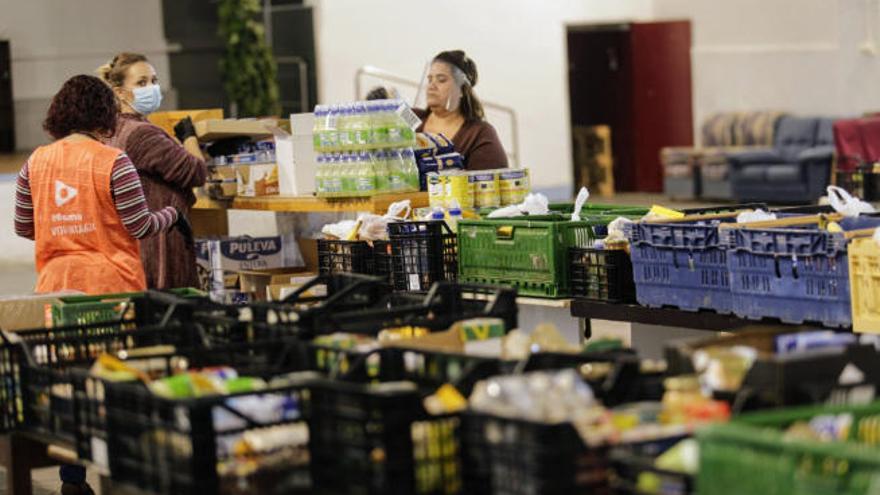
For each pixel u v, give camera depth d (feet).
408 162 21.80
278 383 10.02
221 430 9.83
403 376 11.13
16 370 12.76
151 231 18.29
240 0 63.98
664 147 73.26
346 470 9.39
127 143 21.34
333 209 22.18
